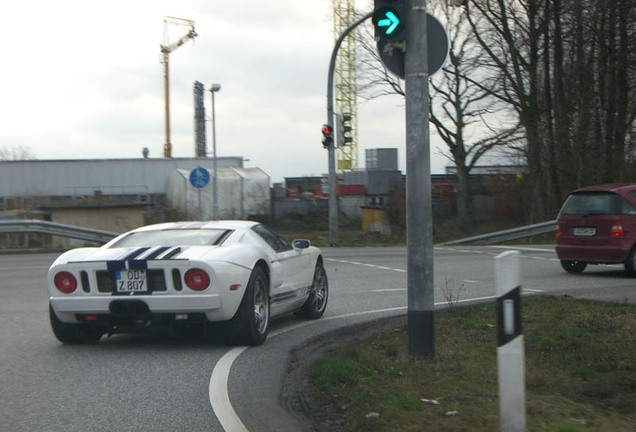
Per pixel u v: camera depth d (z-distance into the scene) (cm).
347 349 632
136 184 5172
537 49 3325
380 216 3959
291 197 5362
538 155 3372
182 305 657
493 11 3375
